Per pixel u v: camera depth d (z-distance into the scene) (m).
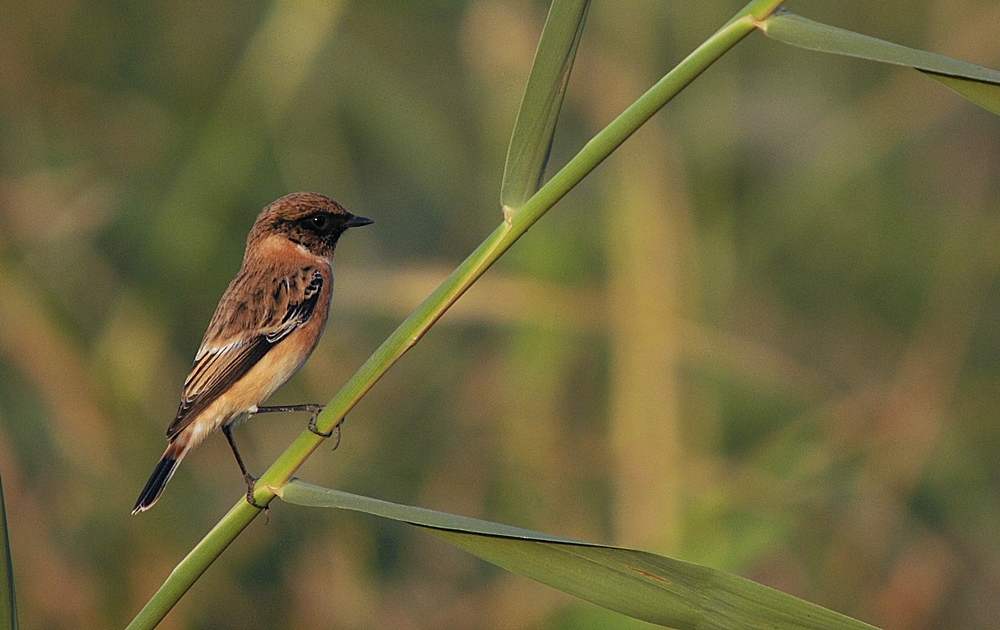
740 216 12.58
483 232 13.27
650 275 11.62
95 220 11.62
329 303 8.62
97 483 10.94
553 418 11.95
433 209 13.38
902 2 14.16
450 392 12.80
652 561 4.36
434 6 13.52
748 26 4.54
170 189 12.05
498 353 12.79
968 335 12.70
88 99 12.46
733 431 11.80
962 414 12.36
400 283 11.83
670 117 12.20
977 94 4.23
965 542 11.65
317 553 11.73
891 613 11.12
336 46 12.89
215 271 11.94
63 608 10.54
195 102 12.84
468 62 12.85
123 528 10.95
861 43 4.37
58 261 11.48
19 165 11.98
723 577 4.33
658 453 11.22
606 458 11.80
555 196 4.83
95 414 11.00
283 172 12.21
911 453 11.55
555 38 4.83
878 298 13.53
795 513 11.05
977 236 13.40
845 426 11.71
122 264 11.77
